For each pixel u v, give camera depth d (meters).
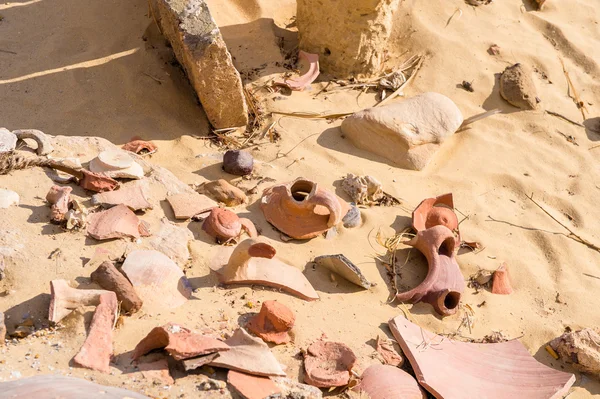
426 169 2.35
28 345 1.81
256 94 2.45
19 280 1.90
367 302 2.04
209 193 2.16
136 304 1.89
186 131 2.34
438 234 2.10
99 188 2.06
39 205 2.01
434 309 2.06
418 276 2.11
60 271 1.92
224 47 2.25
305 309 1.99
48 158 2.09
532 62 2.67
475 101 2.55
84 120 2.32
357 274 2.03
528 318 2.09
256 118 2.39
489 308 2.09
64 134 2.28
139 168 2.12
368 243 2.14
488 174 2.36
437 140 2.37
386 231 2.17
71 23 2.55
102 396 1.70
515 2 2.83
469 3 2.77
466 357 1.98
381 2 2.46
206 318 1.91
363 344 1.95
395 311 2.04
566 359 2.03
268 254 1.95
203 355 1.81
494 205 2.30
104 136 2.29
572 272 2.19
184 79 2.44
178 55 2.39
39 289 1.90
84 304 1.87
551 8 2.85
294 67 2.54
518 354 2.00
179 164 2.25
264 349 1.84
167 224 2.05
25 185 2.04
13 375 1.75
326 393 1.86
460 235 2.21
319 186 2.23
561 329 2.08
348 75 2.54
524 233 2.25
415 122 2.36
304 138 2.36
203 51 2.24
